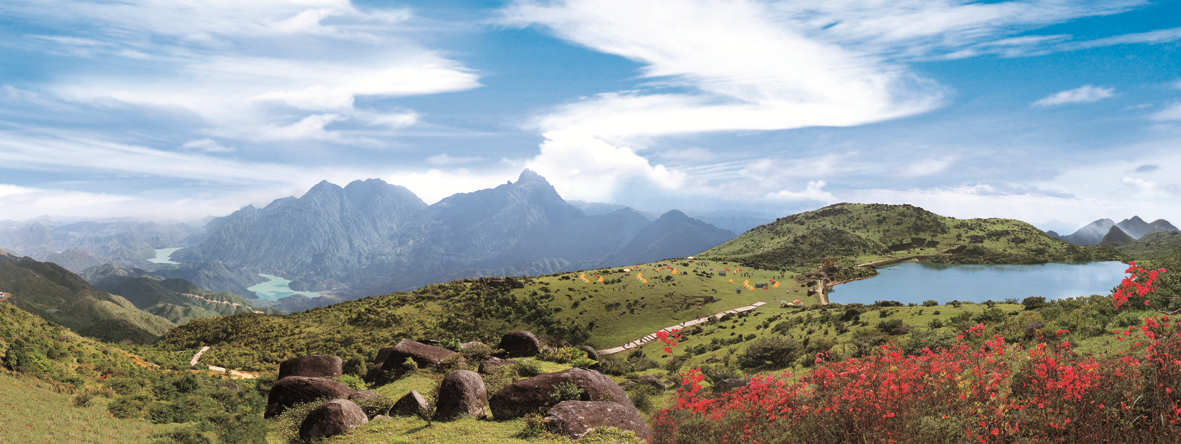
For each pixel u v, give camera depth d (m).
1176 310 18.97
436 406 22.89
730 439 9.98
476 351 43.59
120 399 36.06
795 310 87.94
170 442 26.28
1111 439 7.36
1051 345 10.12
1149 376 8.14
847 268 181.00
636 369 47.31
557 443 17.67
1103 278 154.25
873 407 8.64
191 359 84.56
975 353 11.29
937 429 7.85
